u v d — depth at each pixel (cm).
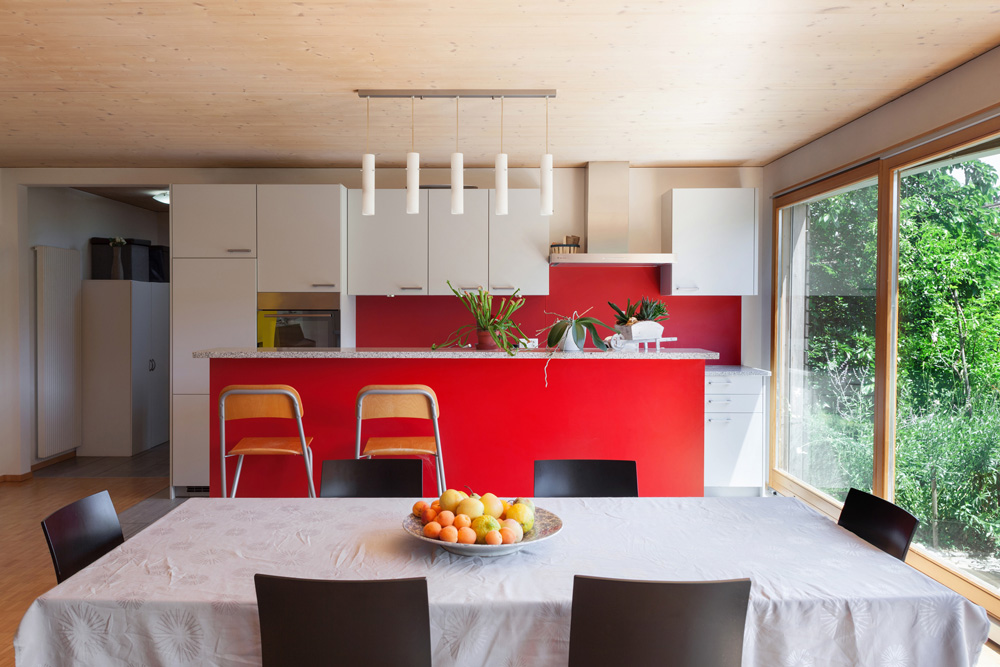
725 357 539
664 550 178
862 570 164
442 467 320
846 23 262
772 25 264
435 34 274
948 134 309
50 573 346
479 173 539
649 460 365
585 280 541
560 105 370
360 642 134
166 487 517
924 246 333
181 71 317
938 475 323
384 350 363
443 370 365
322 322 490
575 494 253
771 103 366
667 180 538
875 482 369
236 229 488
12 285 534
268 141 452
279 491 364
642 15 255
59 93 350
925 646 147
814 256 453
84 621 144
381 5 247
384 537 188
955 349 310
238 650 144
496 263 505
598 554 175
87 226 639
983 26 265
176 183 528
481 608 143
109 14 255
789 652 145
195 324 488
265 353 352
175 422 488
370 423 363
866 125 387
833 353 424
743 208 504
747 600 134
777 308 508
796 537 190
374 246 504
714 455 494
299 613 133
